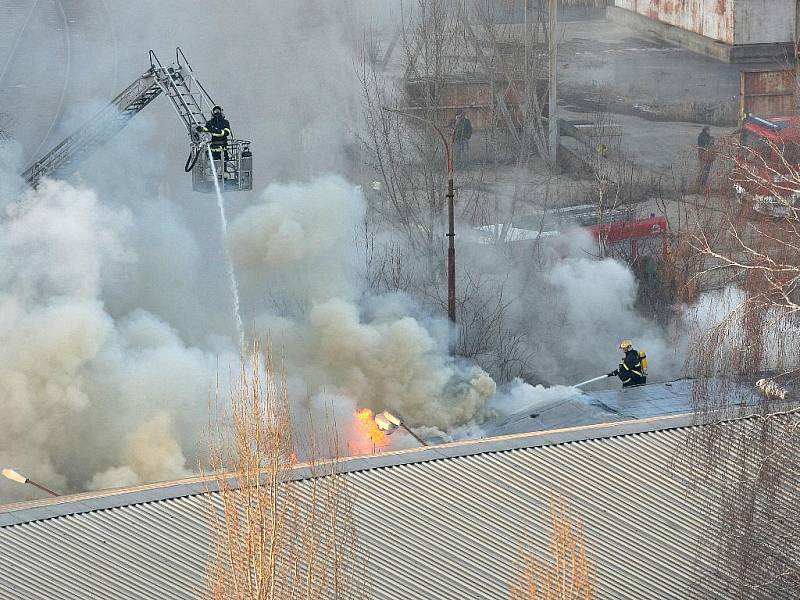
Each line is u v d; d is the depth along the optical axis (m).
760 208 87.25
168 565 57.47
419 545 59.28
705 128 166.88
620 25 192.12
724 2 179.00
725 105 181.00
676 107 181.12
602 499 62.75
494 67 160.88
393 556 58.56
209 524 59.47
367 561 58.00
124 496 61.38
